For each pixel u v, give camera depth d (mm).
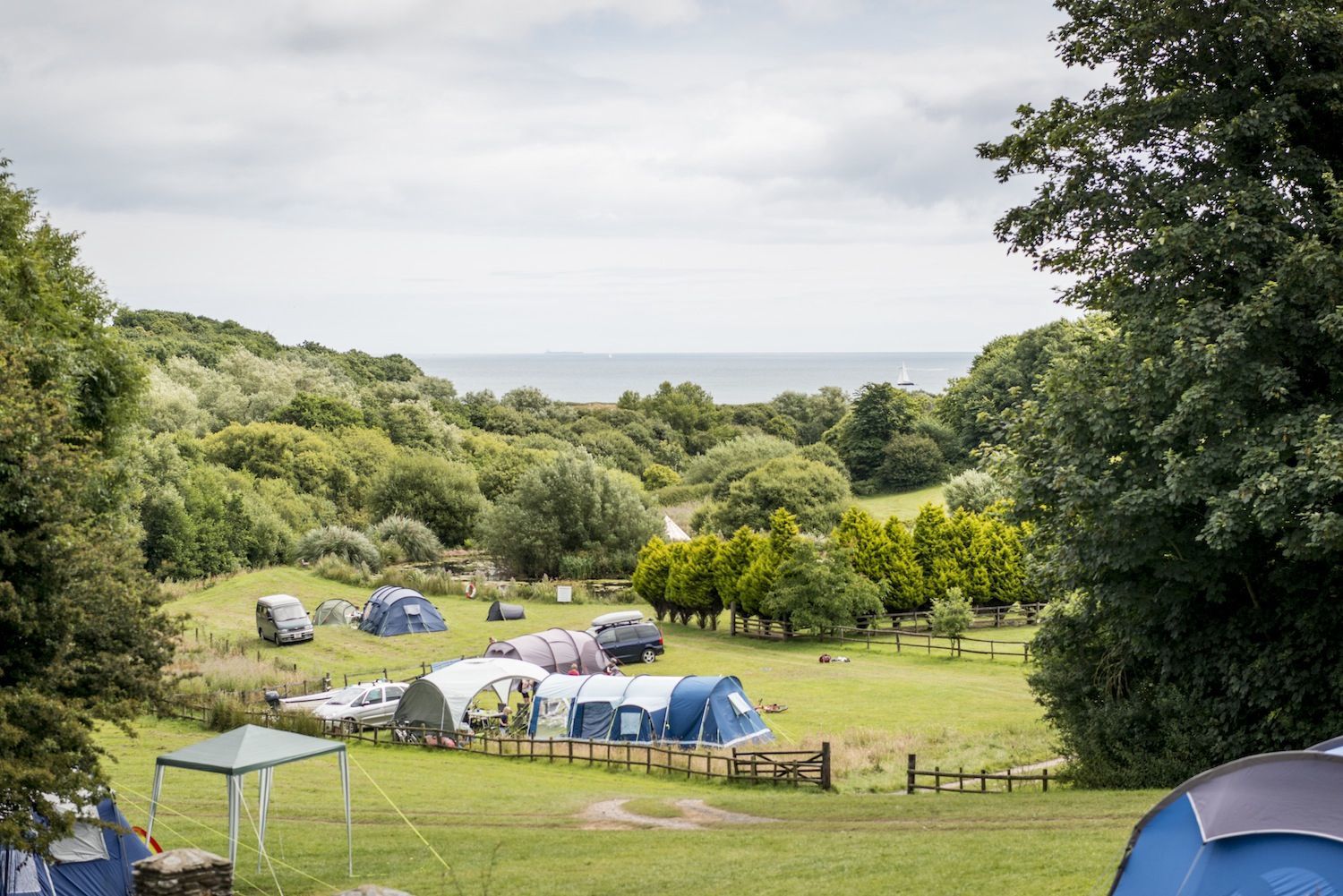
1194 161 21719
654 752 30312
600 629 47844
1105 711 23766
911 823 19859
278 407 109688
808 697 38375
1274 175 20969
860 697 38125
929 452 109250
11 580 13977
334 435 104938
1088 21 22984
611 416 156750
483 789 25516
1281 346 19125
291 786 25703
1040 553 24531
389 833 20531
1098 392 20859
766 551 55125
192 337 137250
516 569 75688
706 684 31516
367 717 35406
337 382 132125
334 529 76688
